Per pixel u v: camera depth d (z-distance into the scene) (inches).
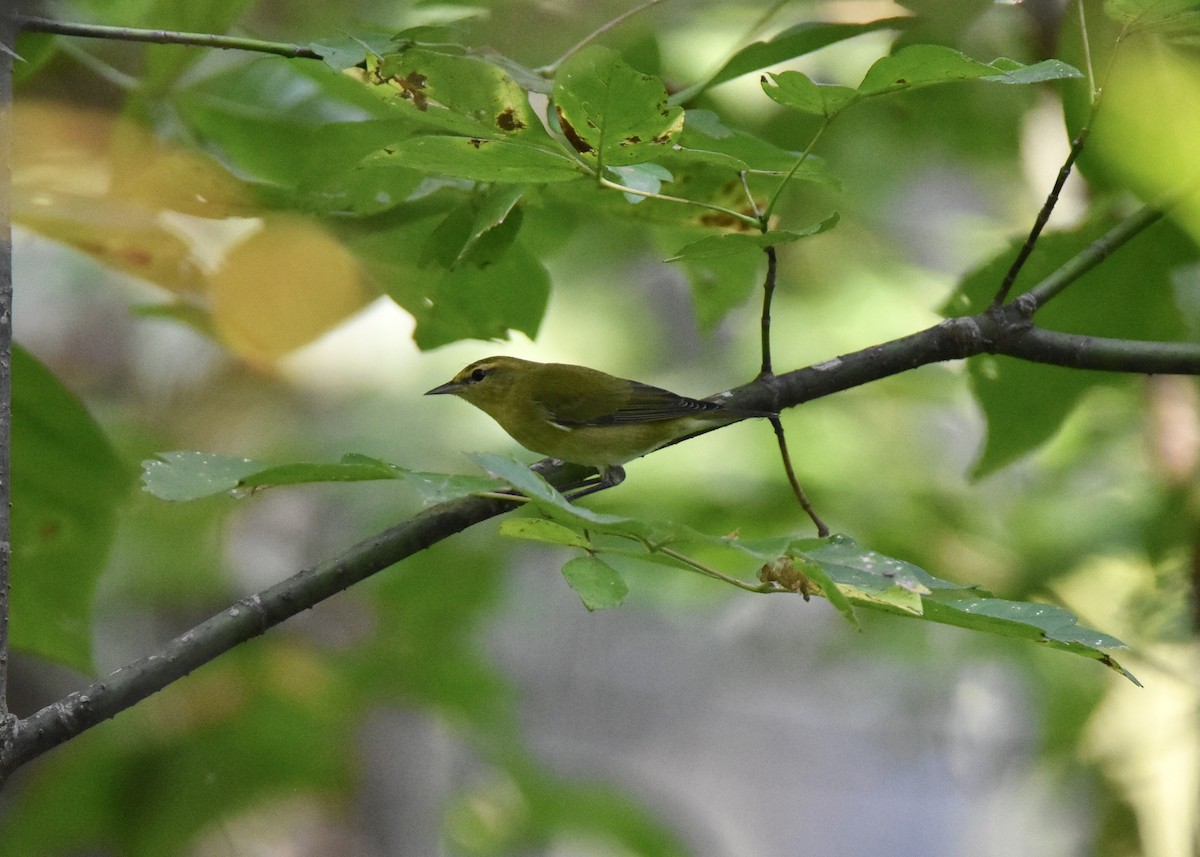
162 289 347.9
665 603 588.4
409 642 517.3
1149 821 490.9
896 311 605.6
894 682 676.1
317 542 662.5
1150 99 298.4
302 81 333.4
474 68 231.8
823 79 470.6
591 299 658.8
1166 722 488.7
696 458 517.7
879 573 199.5
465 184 311.0
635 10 284.7
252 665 486.3
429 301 348.8
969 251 581.0
